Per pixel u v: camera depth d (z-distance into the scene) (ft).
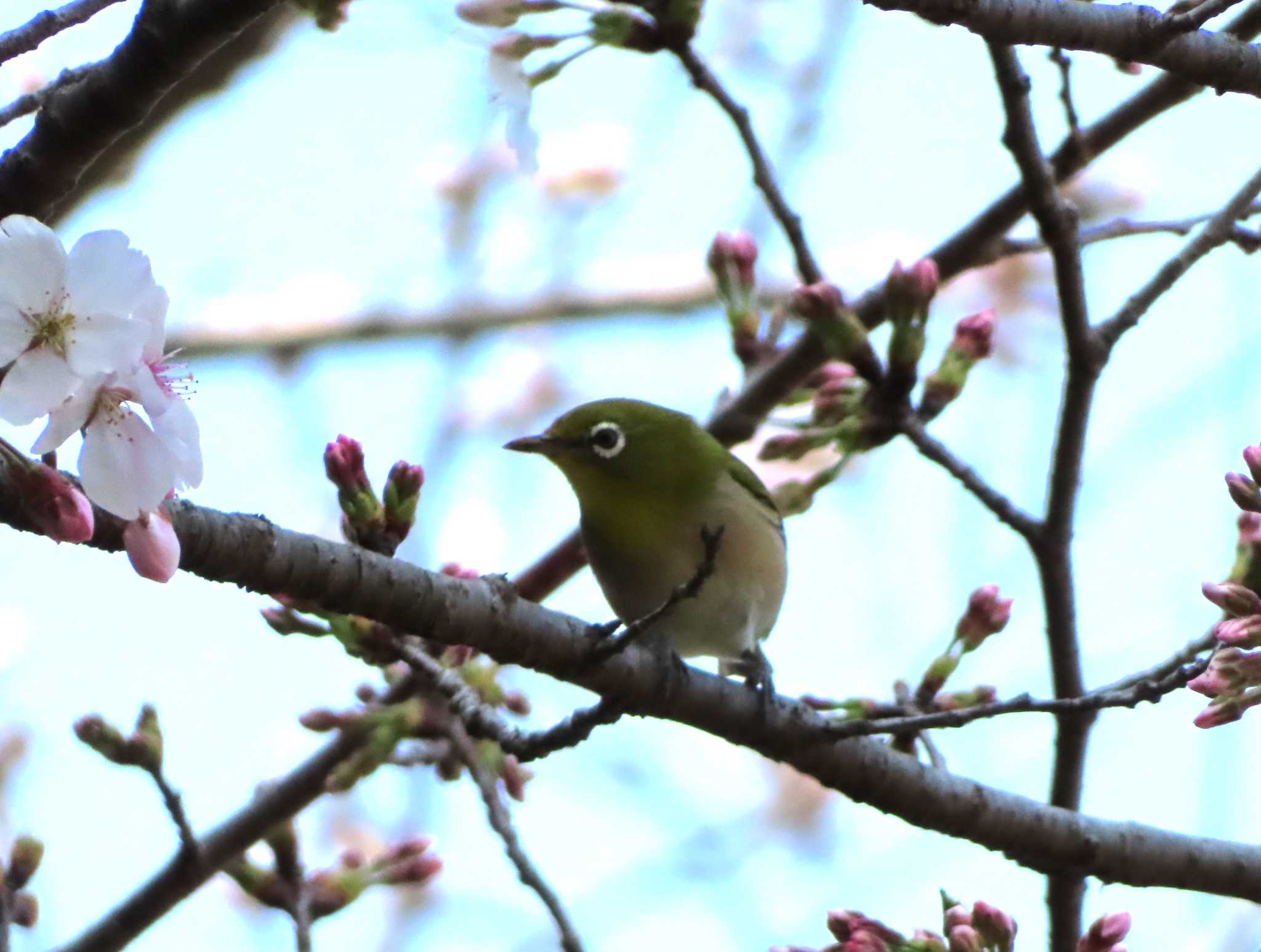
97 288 18.78
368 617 26.32
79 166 25.77
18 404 18.22
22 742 47.01
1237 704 25.09
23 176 25.61
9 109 25.17
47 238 18.54
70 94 25.41
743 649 39.75
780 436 36.45
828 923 30.17
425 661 31.37
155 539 20.06
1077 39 26.11
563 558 45.34
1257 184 36.42
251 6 24.67
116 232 18.90
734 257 43.88
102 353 18.53
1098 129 42.14
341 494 29.30
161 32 24.85
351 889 36.04
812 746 31.24
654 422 39.42
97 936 35.22
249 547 24.72
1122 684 28.27
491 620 27.50
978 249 44.39
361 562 25.96
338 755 36.52
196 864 35.27
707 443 40.24
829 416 36.47
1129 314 34.83
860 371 35.99
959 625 35.27
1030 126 33.94
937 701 35.24
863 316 45.06
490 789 33.14
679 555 38.73
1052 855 32.55
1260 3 36.58
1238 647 25.22
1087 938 30.09
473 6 30.83
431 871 36.70
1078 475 34.76
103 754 33.83
